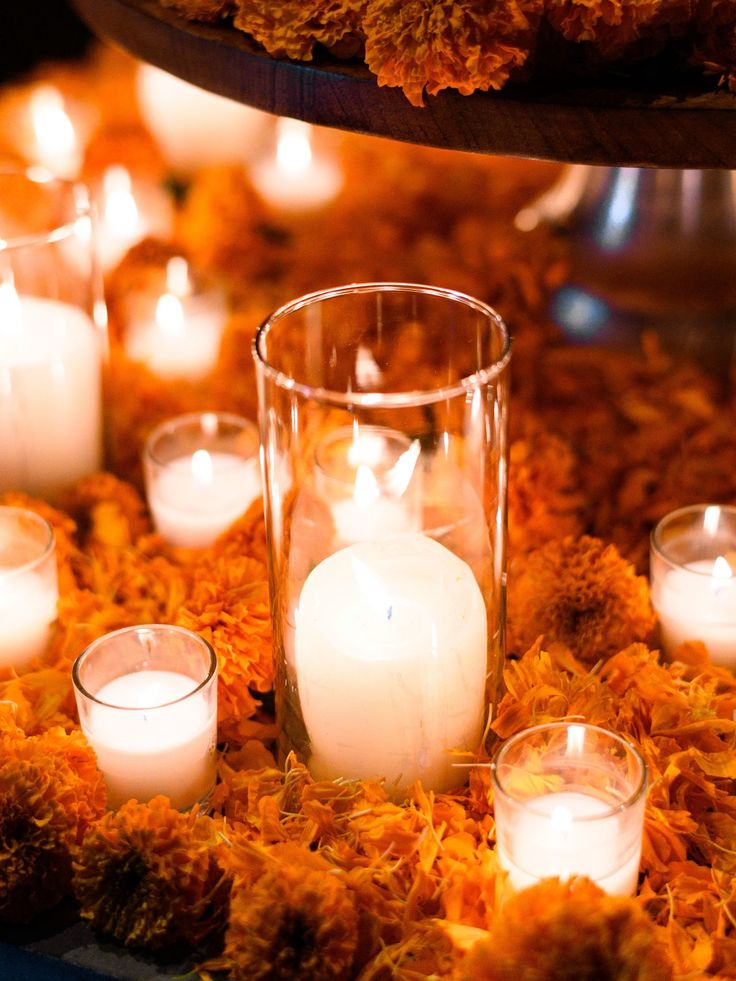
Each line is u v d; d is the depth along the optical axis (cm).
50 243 105
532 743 84
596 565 97
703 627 96
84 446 109
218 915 85
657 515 107
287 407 85
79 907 86
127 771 89
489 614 90
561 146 87
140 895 84
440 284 123
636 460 111
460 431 86
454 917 84
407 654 86
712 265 115
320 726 88
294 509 87
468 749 90
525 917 78
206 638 94
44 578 97
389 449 95
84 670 91
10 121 143
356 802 87
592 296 117
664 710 90
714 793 88
